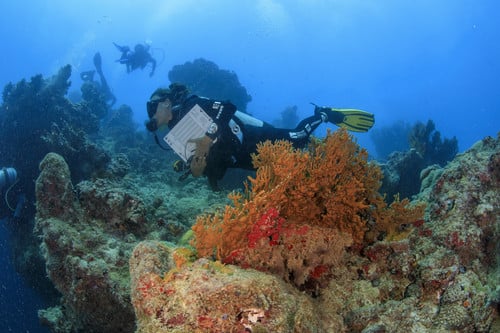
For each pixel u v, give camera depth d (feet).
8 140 29.04
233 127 14.32
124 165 20.76
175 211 18.28
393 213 10.45
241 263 8.21
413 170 26.50
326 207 9.59
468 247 9.36
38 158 27.78
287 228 9.01
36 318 27.48
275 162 9.71
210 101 14.23
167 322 6.51
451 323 7.69
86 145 26.13
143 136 42.45
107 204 13.93
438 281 8.49
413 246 10.11
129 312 11.49
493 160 10.35
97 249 12.70
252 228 8.32
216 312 6.47
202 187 24.97
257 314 6.55
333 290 9.12
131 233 13.99
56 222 13.05
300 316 6.95
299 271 8.82
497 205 9.91
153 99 14.76
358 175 10.43
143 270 7.16
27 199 26.48
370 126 21.01
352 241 9.60
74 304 12.22
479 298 7.92
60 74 34.55
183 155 14.58
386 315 8.17
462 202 10.05
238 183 27.55
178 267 7.16
